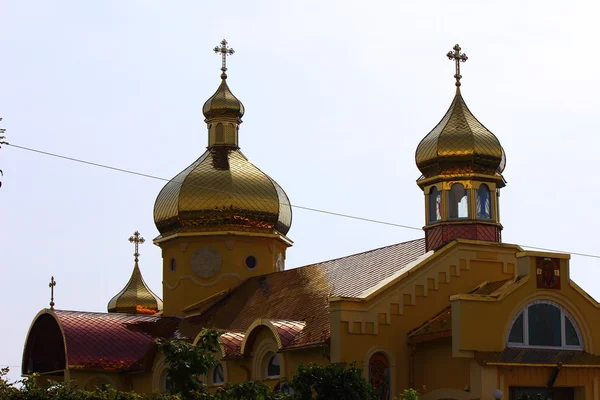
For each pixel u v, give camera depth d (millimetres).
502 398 44750
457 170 54688
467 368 46719
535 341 46656
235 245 65875
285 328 50719
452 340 45562
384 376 48500
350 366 42438
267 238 66812
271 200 66812
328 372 40750
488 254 51969
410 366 48875
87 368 58469
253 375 52312
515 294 46469
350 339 47875
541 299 47125
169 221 66875
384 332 48781
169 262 67375
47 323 63656
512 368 45500
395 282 49438
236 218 65875
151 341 60781
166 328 62500
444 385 47688
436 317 49656
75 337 59594
